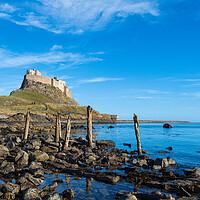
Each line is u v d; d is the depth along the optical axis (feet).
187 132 230.68
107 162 57.62
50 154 64.13
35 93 537.65
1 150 61.31
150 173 47.50
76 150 73.10
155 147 101.55
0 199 29.35
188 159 69.62
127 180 42.27
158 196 30.53
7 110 295.48
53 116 346.74
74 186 37.99
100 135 173.47
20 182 35.83
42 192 31.81
